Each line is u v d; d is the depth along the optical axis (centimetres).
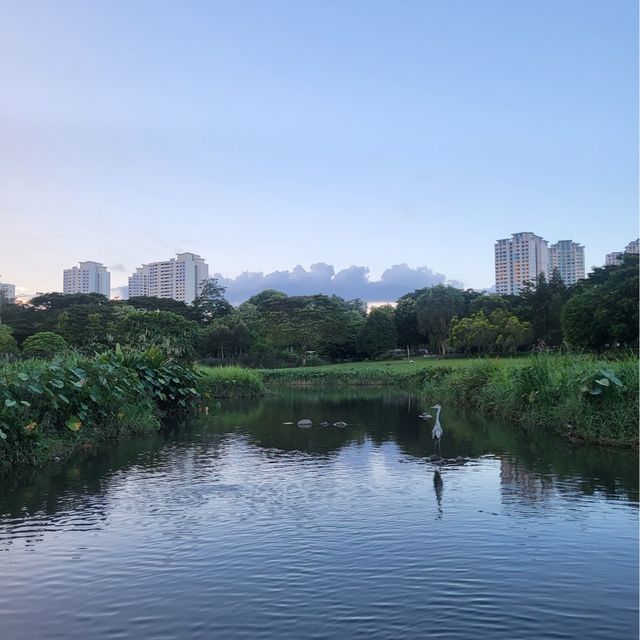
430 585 525
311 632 442
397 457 1149
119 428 1473
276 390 3584
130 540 661
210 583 538
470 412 1964
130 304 7850
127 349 2419
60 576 559
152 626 457
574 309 4506
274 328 6372
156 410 1902
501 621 456
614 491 852
